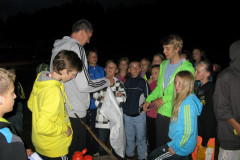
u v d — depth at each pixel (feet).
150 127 10.78
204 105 8.11
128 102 10.32
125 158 10.68
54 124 5.74
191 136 6.70
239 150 6.52
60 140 6.20
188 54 17.75
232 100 6.25
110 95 9.09
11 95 3.92
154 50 94.43
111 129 9.14
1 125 3.58
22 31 177.99
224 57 49.19
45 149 6.12
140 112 10.15
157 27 143.13
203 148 8.17
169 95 8.51
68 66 5.94
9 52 70.18
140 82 10.42
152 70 11.24
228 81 6.26
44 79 5.92
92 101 11.02
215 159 10.51
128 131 10.44
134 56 80.59
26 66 55.36
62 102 6.13
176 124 7.02
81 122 7.35
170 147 7.10
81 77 7.07
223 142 6.70
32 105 6.53
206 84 8.45
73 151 7.77
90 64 11.93
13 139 3.63
